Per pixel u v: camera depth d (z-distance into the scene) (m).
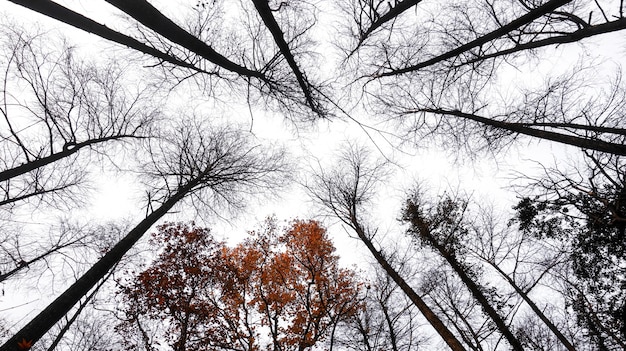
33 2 3.63
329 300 6.18
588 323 7.33
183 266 9.13
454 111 8.80
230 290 8.93
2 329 7.57
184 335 7.93
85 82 7.63
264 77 7.37
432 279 9.59
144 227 7.04
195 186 9.57
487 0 7.23
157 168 9.20
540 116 7.55
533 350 8.34
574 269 7.22
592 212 5.77
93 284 5.57
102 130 8.41
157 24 4.18
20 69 6.47
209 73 6.96
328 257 11.01
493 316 8.03
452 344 7.27
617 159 5.82
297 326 8.38
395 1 6.29
